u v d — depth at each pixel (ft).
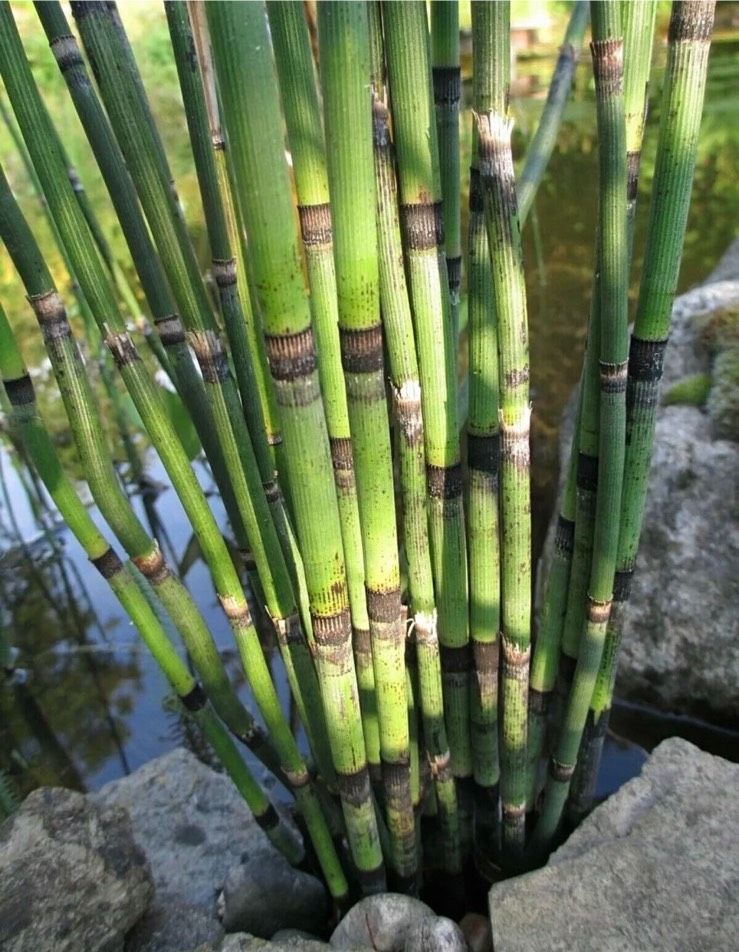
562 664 0.80
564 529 0.73
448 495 0.63
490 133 0.48
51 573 1.54
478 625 0.68
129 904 0.76
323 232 0.54
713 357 1.22
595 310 0.61
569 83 0.80
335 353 0.57
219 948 0.72
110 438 1.86
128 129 0.54
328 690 0.63
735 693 1.07
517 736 0.74
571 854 0.77
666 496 1.13
